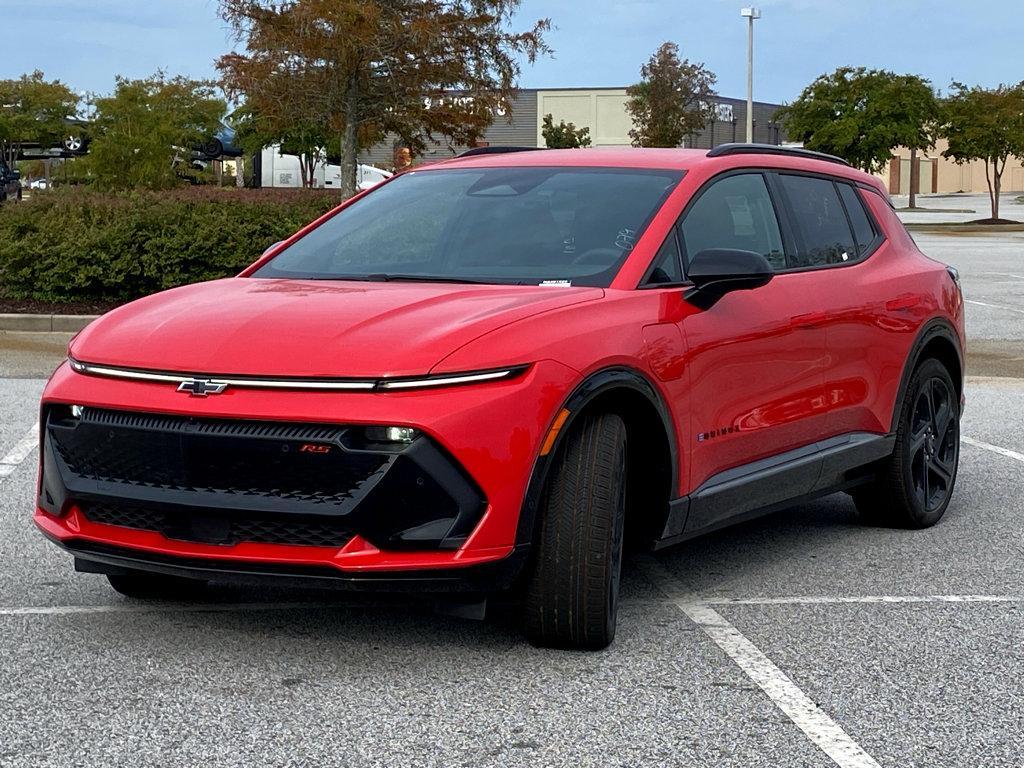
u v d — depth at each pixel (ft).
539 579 14.14
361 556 13.02
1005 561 19.26
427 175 19.17
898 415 20.53
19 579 17.52
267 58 81.92
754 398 17.11
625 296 15.43
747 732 12.43
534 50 84.07
